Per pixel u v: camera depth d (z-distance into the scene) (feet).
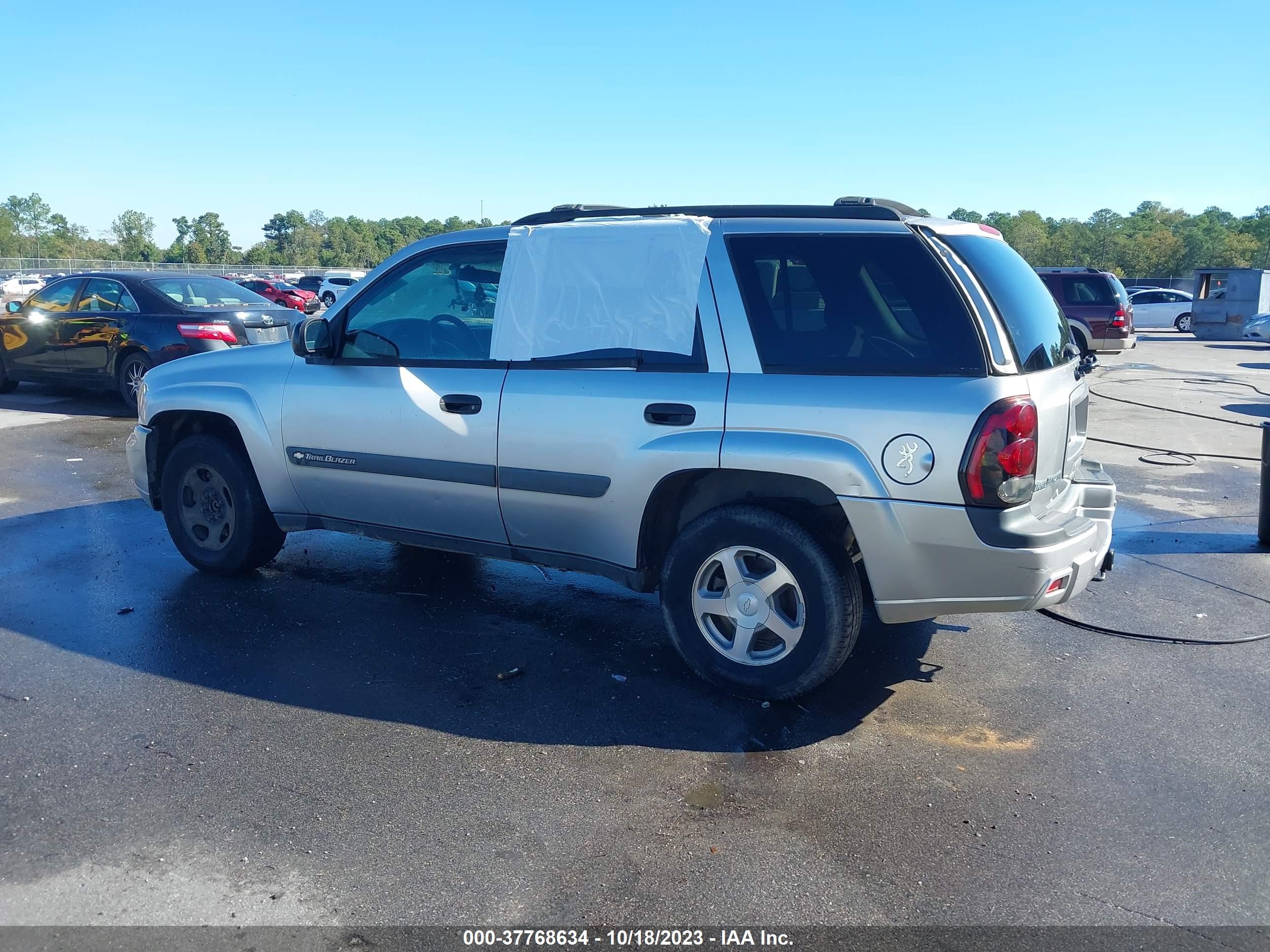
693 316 13.38
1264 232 374.02
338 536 21.84
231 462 17.84
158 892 9.43
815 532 12.82
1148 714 13.48
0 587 18.11
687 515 14.33
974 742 12.66
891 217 12.99
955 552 11.99
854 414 12.19
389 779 11.51
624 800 11.12
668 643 15.76
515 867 9.87
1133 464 30.96
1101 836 10.57
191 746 12.25
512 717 13.10
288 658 14.93
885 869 9.93
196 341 36.65
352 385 16.10
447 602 17.53
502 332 14.82
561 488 14.21
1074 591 12.73
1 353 42.06
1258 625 16.98
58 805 10.89
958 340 12.03
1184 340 97.25
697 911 9.25
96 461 29.86
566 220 15.19
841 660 13.05
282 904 9.28
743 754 12.23
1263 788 11.59
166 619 16.49
